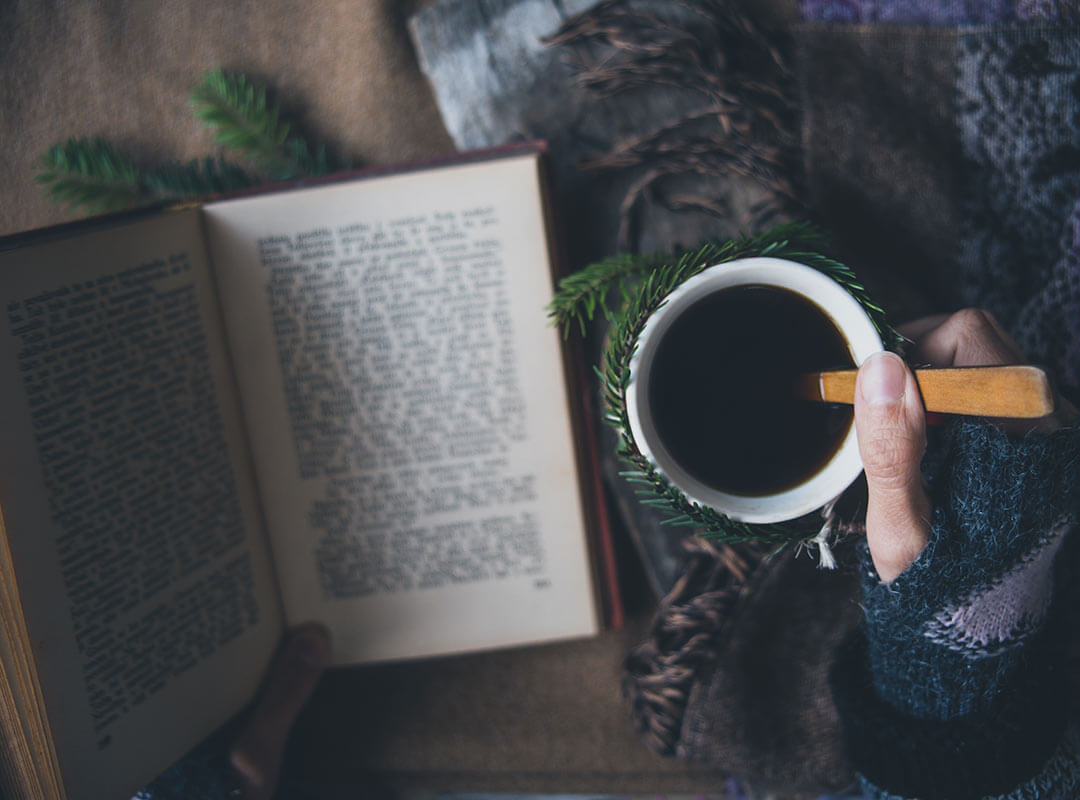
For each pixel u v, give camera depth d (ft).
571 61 1.88
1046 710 1.59
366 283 1.82
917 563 1.46
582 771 2.12
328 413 1.87
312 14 1.98
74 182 1.94
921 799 1.60
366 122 2.01
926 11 1.82
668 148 1.86
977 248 1.86
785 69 1.85
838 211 1.87
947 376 1.30
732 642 1.94
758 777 2.01
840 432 1.45
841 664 1.69
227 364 1.84
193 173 1.96
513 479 1.90
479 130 1.93
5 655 1.68
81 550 1.72
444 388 1.86
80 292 1.69
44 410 1.68
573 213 1.94
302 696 1.95
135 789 1.79
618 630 2.09
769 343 1.47
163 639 1.81
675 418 1.49
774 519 1.42
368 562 1.93
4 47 2.00
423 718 2.13
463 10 1.91
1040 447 1.42
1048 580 1.57
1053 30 1.78
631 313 1.44
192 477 1.82
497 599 1.94
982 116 1.83
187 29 2.00
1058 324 1.83
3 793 1.71
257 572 1.90
